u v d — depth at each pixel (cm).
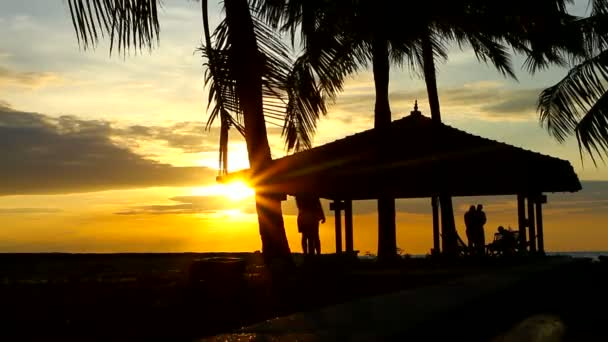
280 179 1625
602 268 1628
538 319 562
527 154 1644
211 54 1394
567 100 1744
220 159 1398
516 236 2033
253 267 1527
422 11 1761
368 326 295
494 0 1839
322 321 309
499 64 2331
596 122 1655
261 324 298
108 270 1570
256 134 1455
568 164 1681
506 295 662
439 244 2181
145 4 943
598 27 1766
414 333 312
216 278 970
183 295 966
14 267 1655
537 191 1966
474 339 506
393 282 1139
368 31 1752
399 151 1664
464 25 1945
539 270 1009
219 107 1399
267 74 1411
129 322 785
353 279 1148
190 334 721
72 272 1489
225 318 831
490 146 1653
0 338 689
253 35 1404
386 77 1855
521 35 1988
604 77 1703
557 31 1850
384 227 1898
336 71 1758
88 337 699
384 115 1852
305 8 1502
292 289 1036
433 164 1673
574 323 934
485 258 1811
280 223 1507
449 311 379
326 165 1652
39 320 788
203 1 1397
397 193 2111
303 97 1636
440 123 1686
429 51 2350
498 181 1767
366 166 1655
